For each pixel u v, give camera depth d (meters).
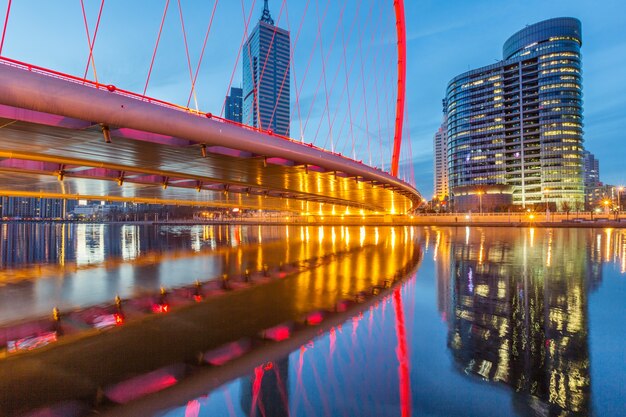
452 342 8.64
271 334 9.44
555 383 6.54
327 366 7.43
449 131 160.50
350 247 36.03
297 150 20.56
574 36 131.00
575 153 129.25
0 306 12.69
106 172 26.08
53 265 24.20
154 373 7.21
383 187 37.50
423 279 17.02
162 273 20.25
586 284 15.13
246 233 69.44
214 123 15.50
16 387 6.67
